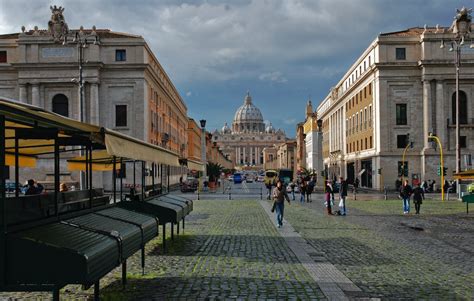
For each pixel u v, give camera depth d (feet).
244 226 69.10
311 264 39.19
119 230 28.55
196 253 44.80
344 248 48.01
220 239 54.65
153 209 45.34
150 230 36.11
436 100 204.74
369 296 28.81
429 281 32.96
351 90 266.16
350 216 86.89
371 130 221.87
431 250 46.70
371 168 223.30
